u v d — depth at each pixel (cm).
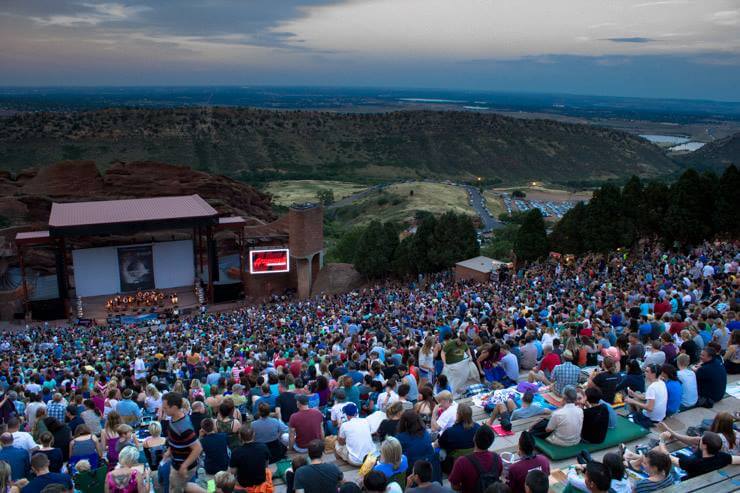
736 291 2655
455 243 6781
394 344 2448
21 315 6719
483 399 1552
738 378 1639
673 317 2062
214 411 1560
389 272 7575
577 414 1223
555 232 6594
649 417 1345
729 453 1066
